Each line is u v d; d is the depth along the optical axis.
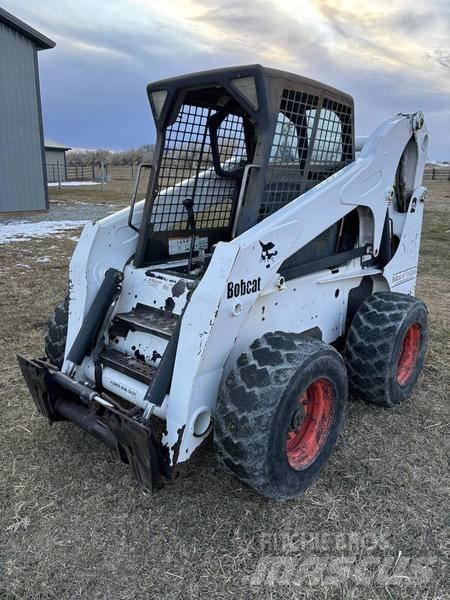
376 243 3.33
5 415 3.10
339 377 2.45
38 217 13.00
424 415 3.24
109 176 38.72
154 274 2.66
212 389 2.23
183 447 2.13
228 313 2.14
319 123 2.75
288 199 2.68
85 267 2.67
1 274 6.61
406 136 3.37
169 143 2.73
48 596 1.88
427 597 1.91
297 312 2.79
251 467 2.12
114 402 2.27
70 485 2.48
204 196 3.04
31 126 13.53
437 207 16.11
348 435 2.97
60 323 2.95
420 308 3.27
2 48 12.32
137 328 2.53
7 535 2.16
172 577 1.97
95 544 2.12
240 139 3.12
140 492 2.43
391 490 2.50
